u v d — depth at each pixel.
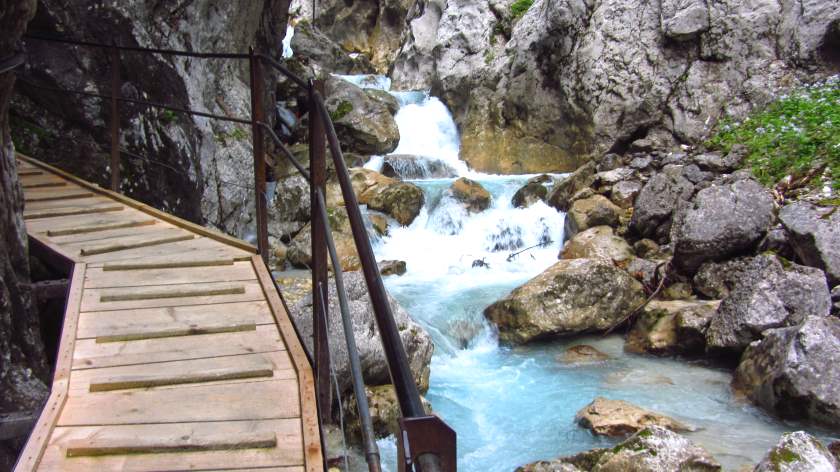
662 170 10.62
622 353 7.64
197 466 2.40
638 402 6.38
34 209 5.32
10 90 3.31
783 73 11.15
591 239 9.64
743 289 7.18
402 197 11.29
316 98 2.89
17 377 3.07
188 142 7.73
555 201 11.26
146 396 2.83
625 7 12.70
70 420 2.64
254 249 4.61
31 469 2.32
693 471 4.45
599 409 5.89
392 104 15.23
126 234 4.88
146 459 2.43
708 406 6.26
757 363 6.35
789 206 8.11
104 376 2.95
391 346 1.32
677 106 11.91
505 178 13.03
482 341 8.09
